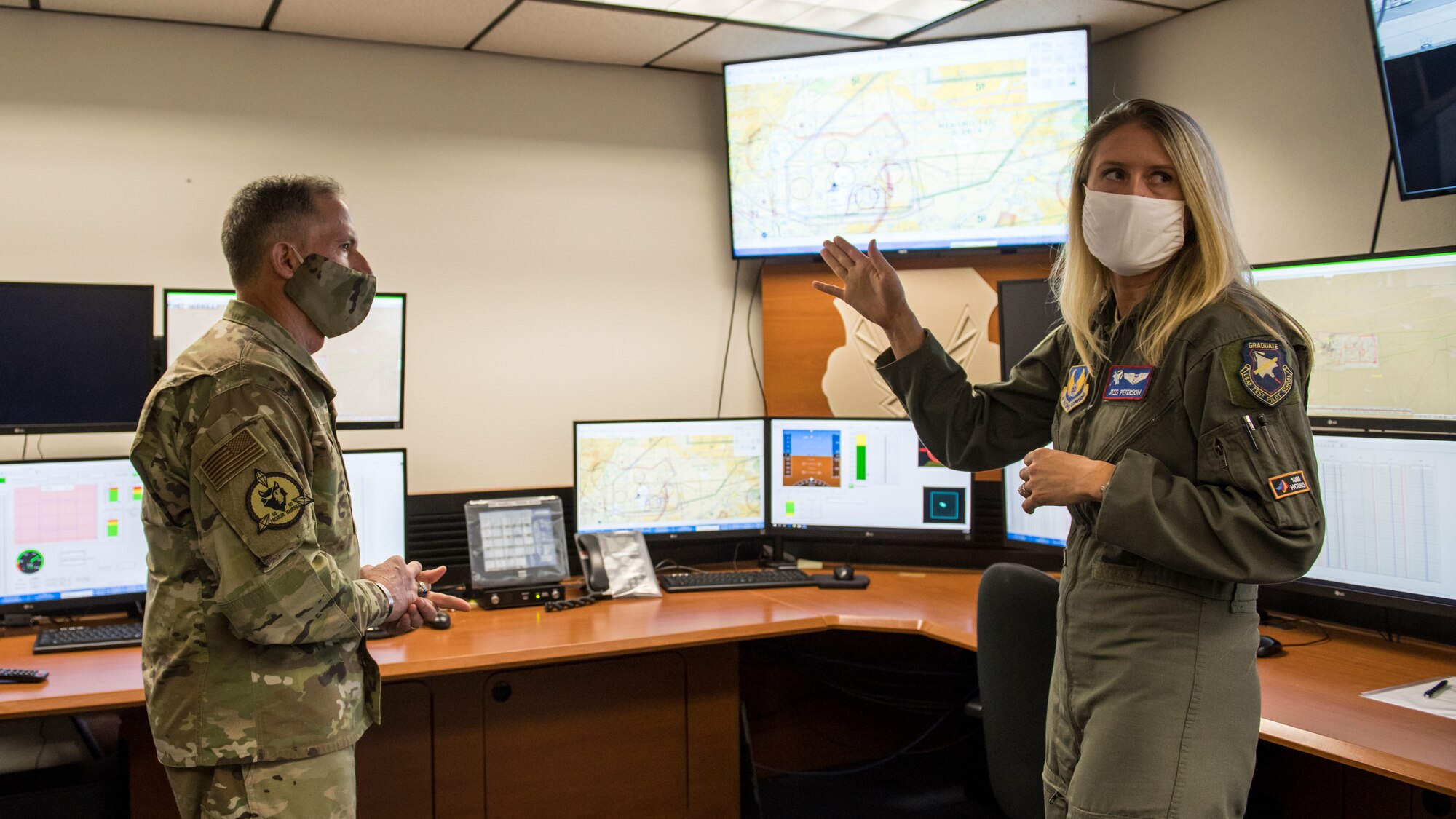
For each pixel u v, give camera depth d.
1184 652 1.29
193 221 2.96
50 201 2.81
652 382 3.54
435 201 3.24
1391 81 2.42
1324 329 2.29
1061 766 1.44
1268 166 2.98
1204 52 3.13
